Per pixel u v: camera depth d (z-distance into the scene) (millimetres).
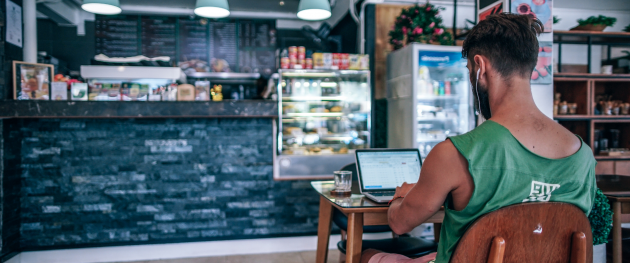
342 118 4004
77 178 3195
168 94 3230
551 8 2828
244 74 5348
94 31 5391
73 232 3199
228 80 5488
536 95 2859
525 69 947
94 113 2982
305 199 3525
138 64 4105
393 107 4152
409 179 2010
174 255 3314
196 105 3115
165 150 3309
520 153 905
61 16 4938
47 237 3168
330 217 2150
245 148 3426
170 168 3314
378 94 4367
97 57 3971
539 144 914
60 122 3174
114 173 3242
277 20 5777
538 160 908
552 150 919
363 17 4367
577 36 3990
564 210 928
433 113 3977
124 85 3250
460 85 4012
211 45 5637
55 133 3168
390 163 2025
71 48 5336
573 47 4734
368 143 3910
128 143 3256
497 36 952
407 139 3779
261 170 3453
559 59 4344
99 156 3221
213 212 3383
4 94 2943
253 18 5723
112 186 3240
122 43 5418
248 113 3193
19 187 3113
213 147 3375
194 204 3354
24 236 3141
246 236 3438
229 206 3406
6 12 2984
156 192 3299
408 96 3740
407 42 4008
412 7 3930
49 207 3166
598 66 4789
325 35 5605
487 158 903
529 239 919
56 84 3102
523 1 2783
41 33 5242
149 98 3225
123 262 3213
